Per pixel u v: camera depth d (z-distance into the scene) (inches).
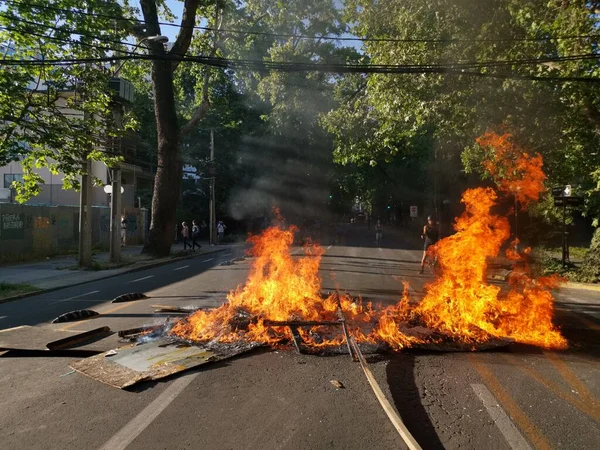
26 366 218.1
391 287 450.6
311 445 138.6
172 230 898.1
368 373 197.8
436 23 448.8
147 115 1476.4
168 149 872.9
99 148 713.0
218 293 434.3
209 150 1574.8
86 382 194.1
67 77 527.5
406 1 462.3
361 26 530.3
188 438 144.3
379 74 516.7
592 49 362.9
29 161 549.6
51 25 487.8
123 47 606.2
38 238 847.1
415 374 199.8
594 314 327.9
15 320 347.3
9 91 467.5
